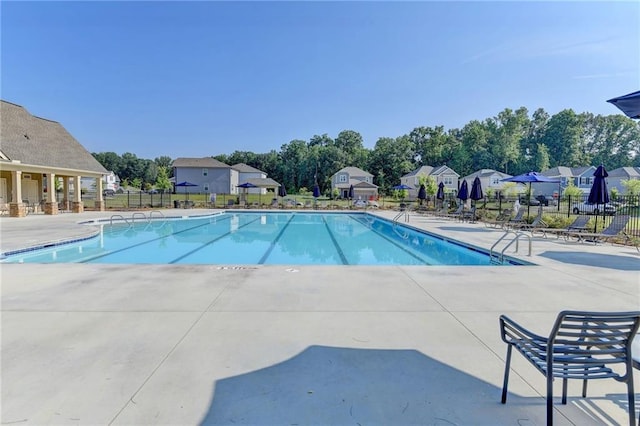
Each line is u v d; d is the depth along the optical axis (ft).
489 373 9.02
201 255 34.04
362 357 9.87
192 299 15.15
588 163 192.75
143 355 9.83
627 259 25.32
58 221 51.96
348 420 7.04
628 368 6.59
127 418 6.98
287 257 33.55
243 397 7.80
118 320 12.57
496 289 17.13
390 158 194.70
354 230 55.67
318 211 88.99
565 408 7.48
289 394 7.96
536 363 7.08
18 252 29.22
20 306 14.02
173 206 93.56
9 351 10.01
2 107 62.95
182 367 9.16
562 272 20.94
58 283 17.62
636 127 193.88
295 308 14.07
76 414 7.08
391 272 20.71
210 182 164.76
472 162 187.21
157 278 18.83
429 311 13.87
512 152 181.06
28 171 58.90
